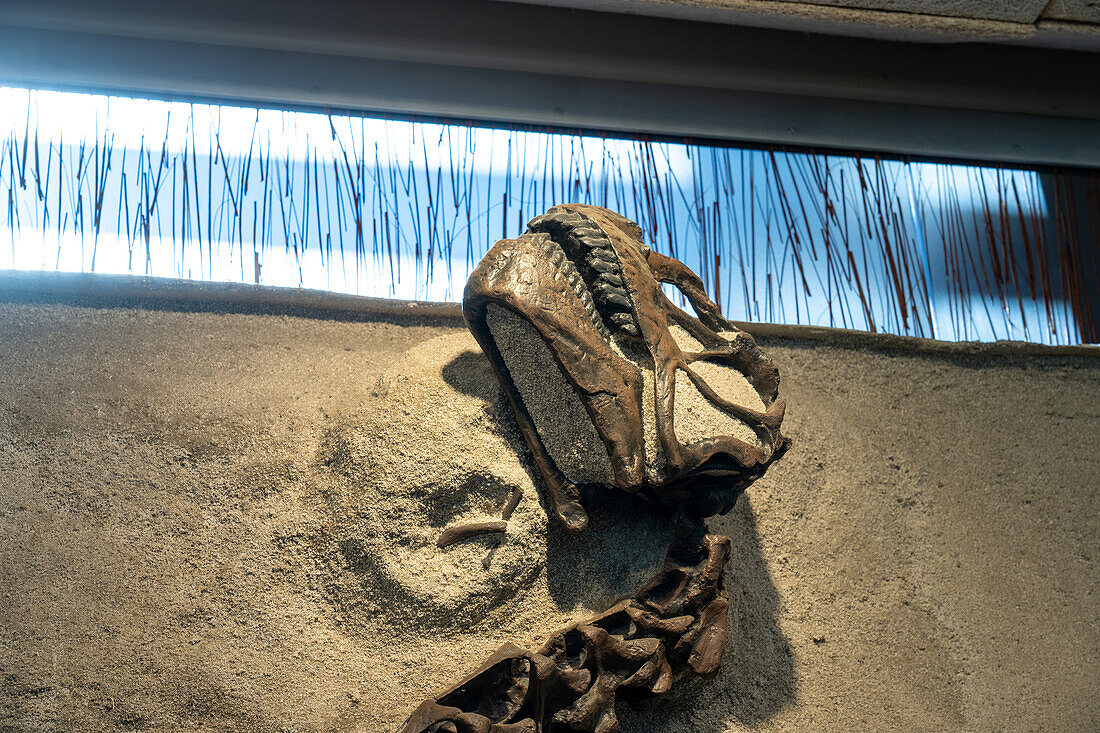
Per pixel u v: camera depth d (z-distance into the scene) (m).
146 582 1.38
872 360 1.89
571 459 1.36
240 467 1.49
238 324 1.64
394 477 1.40
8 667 1.29
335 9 1.90
